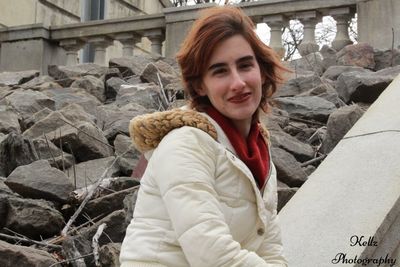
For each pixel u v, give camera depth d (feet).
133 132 7.70
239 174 7.54
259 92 7.93
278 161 17.76
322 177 13.00
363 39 33.99
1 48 44.32
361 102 24.18
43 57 43.24
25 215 15.55
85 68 35.83
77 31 42.73
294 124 23.41
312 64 31.55
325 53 32.55
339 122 19.83
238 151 7.70
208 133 7.55
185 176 7.11
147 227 7.43
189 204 7.02
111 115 25.48
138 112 26.04
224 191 7.48
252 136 8.06
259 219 7.66
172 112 7.60
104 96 32.17
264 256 8.32
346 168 12.91
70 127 21.95
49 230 15.75
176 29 38.99
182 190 7.07
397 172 12.03
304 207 12.14
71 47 43.39
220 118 7.82
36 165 17.57
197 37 7.77
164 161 7.25
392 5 33.17
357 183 12.18
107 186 17.65
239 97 7.75
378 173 12.23
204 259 6.90
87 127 21.68
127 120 23.93
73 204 17.06
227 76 7.76
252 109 7.82
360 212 11.25
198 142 7.38
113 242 14.84
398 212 11.22
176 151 7.25
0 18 54.95
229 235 7.04
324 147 20.20
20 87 34.04
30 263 13.01
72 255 13.98
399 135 13.35
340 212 11.50
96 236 14.35
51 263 13.33
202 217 6.97
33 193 17.01
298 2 35.55
